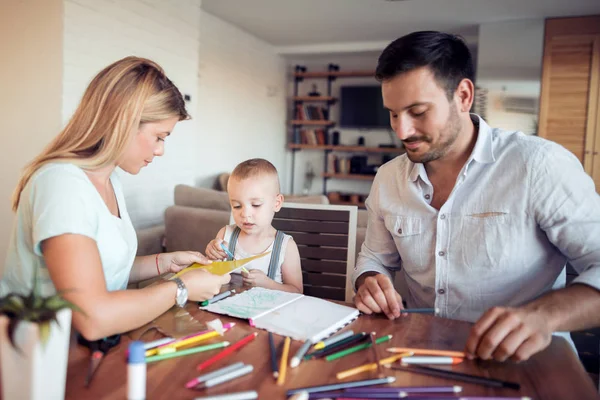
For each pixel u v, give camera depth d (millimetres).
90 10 2697
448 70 948
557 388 693
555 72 4559
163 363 742
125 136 990
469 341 782
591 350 2039
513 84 4684
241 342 818
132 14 3027
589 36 4426
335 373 726
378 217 1312
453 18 4625
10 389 577
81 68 2674
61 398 617
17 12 2633
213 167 4977
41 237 846
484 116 4785
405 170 1234
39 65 2605
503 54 4707
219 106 4992
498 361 782
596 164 4473
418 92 943
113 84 992
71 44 2592
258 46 5797
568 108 4527
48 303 603
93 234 897
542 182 1048
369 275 1223
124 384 677
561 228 1028
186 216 2297
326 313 975
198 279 986
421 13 4469
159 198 3439
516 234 1089
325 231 1601
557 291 882
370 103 6363
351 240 1567
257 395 646
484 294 1137
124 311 829
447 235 1153
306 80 6805
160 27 3316
